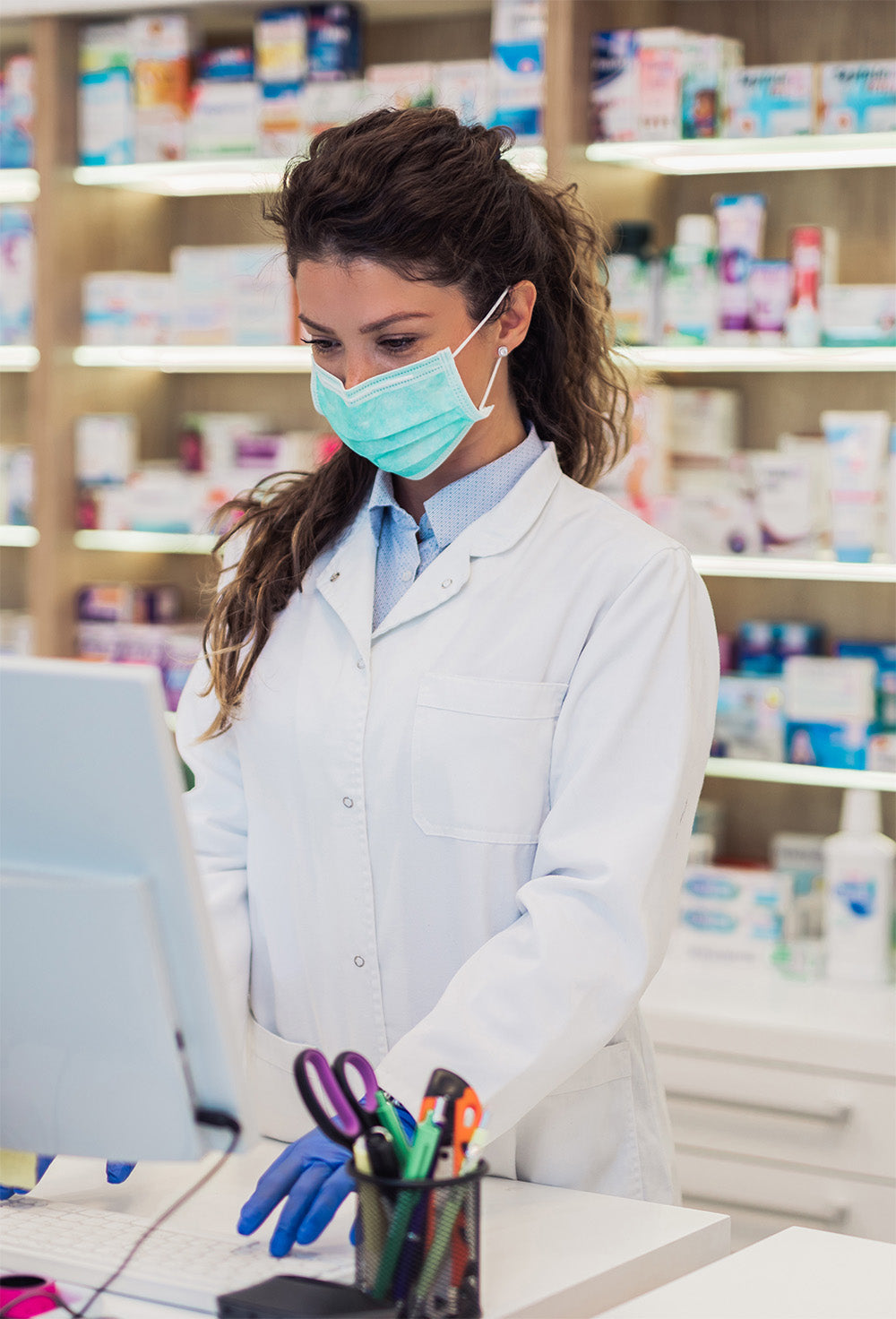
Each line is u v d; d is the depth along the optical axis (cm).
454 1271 106
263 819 159
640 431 281
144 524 332
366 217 138
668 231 309
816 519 279
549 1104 149
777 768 284
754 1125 251
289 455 321
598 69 285
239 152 316
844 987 269
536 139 288
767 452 305
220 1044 104
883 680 282
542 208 159
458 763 147
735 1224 253
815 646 292
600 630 148
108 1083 108
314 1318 103
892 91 269
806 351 274
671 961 283
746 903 282
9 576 376
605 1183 154
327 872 153
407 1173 106
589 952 135
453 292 144
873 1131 243
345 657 155
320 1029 157
